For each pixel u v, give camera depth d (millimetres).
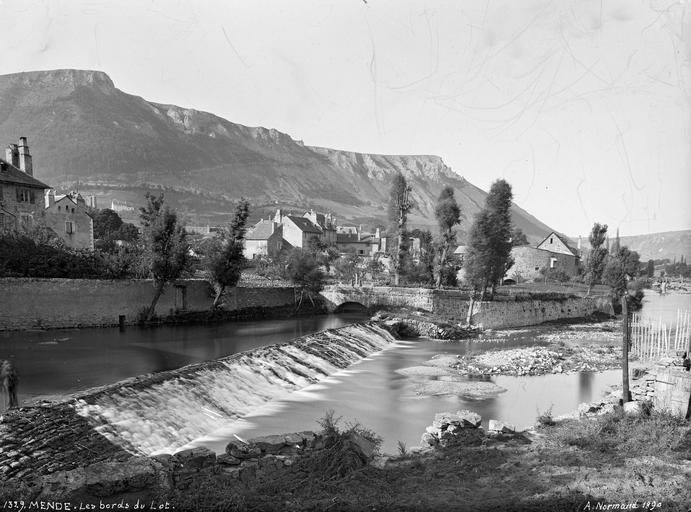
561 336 66375
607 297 95688
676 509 12531
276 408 30562
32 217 67125
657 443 17984
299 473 14766
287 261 80250
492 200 72250
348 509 12406
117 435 22031
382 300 74312
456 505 12711
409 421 28766
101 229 111688
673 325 67750
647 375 31078
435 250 95250
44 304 45688
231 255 60062
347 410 30703
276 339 47938
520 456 17375
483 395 35281
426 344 59156
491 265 72562
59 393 26562
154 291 54812
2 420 19969
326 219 169375
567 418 23703
